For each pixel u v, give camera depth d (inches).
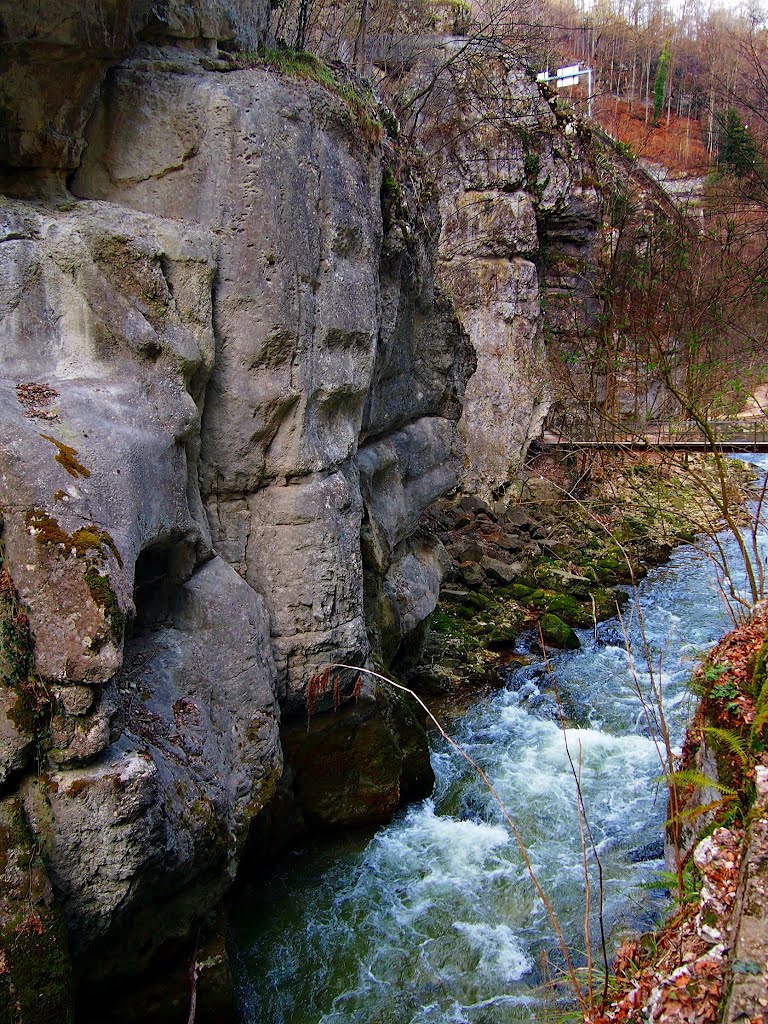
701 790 161.9
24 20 152.0
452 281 560.7
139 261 174.1
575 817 253.6
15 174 173.5
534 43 635.5
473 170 555.8
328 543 216.2
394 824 249.6
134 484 151.9
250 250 193.3
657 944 141.6
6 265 158.9
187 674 178.7
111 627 131.5
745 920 105.9
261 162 191.8
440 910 215.6
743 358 435.5
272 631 213.6
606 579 464.1
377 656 261.7
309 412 213.0
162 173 191.9
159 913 153.6
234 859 179.0
